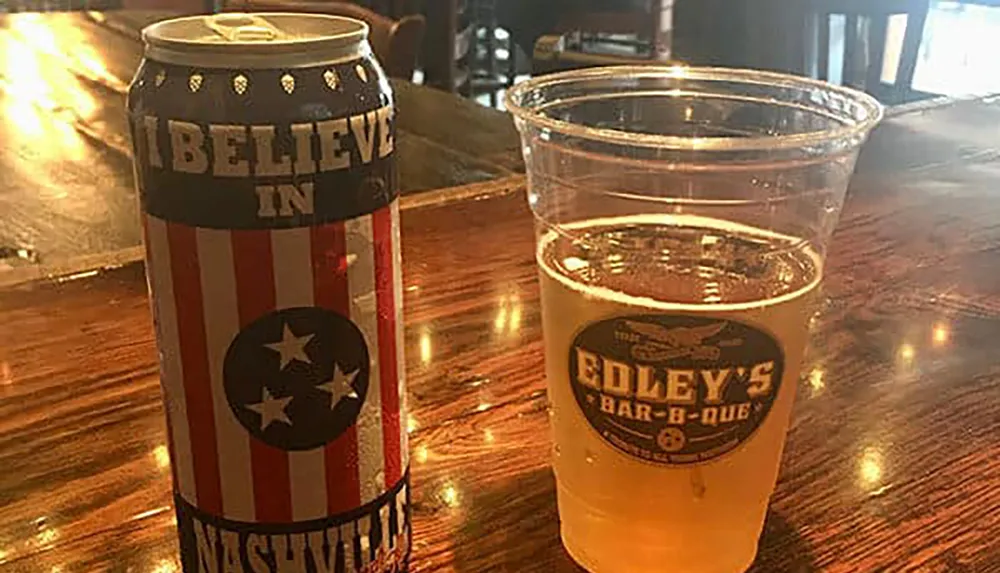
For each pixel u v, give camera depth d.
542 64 2.75
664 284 0.48
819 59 2.90
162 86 0.41
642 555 0.51
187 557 0.48
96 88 1.70
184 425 0.45
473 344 0.77
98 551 0.55
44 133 1.45
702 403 0.48
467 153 1.31
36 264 0.95
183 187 0.42
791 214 0.50
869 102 0.53
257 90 0.41
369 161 0.43
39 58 1.89
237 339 0.43
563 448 0.52
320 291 0.43
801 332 0.49
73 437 0.65
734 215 0.51
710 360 0.47
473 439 0.65
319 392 0.44
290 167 0.41
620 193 0.51
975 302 0.85
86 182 1.25
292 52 0.41
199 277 0.42
